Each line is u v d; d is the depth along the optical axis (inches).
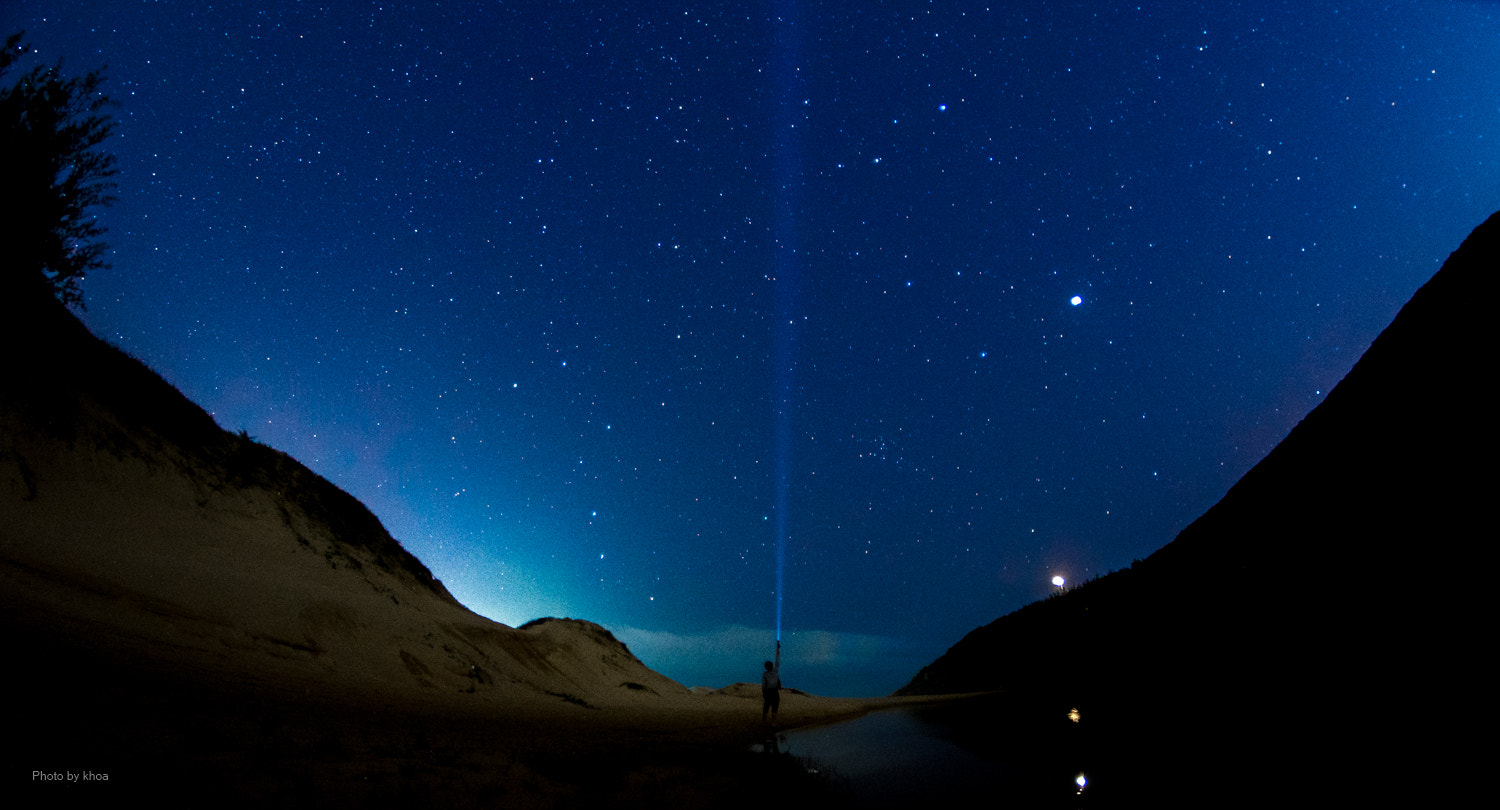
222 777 147.3
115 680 216.8
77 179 403.9
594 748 318.3
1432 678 166.2
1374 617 199.5
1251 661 259.6
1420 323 244.1
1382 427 240.2
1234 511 367.6
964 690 1039.0
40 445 426.9
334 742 207.3
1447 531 184.4
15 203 381.1
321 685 365.1
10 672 189.2
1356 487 242.4
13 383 432.1
